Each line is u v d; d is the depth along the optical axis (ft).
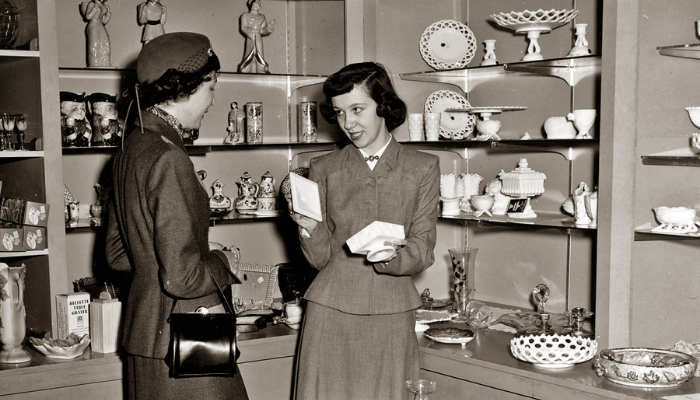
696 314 8.55
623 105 7.80
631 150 7.91
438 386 8.73
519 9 10.61
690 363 7.08
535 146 9.61
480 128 10.16
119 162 6.48
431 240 7.62
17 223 8.80
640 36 7.82
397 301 7.61
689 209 7.81
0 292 8.45
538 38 10.39
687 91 8.22
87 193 10.69
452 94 11.09
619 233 7.91
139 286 6.31
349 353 7.63
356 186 7.70
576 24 9.30
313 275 10.78
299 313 9.94
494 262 11.34
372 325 7.59
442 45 11.05
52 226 8.93
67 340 8.78
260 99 11.99
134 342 6.23
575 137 9.06
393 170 7.66
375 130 7.54
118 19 10.81
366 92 7.32
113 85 10.70
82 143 9.62
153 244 6.15
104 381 8.74
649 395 6.87
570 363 7.72
